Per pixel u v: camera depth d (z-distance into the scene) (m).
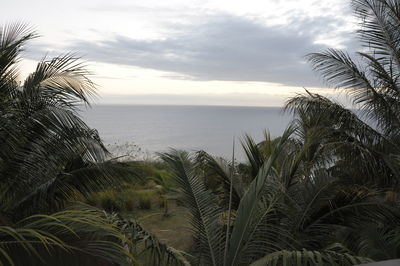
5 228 1.86
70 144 4.22
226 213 4.70
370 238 4.60
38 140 4.14
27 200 4.24
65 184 4.82
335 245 3.52
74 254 2.15
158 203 9.79
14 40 4.18
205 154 5.31
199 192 4.27
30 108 4.15
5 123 3.68
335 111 6.09
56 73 4.40
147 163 11.50
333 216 4.87
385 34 6.01
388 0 5.90
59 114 4.02
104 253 2.15
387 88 5.91
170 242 6.64
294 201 4.72
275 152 3.67
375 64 5.93
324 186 4.90
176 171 4.40
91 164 4.89
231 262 3.53
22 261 2.09
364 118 6.04
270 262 2.97
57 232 2.14
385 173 5.92
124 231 3.19
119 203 9.11
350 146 5.73
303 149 5.11
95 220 2.30
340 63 6.13
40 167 4.23
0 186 4.09
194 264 3.82
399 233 4.88
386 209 4.88
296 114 6.27
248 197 3.62
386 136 6.03
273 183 4.60
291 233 4.56
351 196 4.92
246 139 5.48
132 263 2.37
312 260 2.65
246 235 3.57
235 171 5.43
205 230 3.95
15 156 3.97
